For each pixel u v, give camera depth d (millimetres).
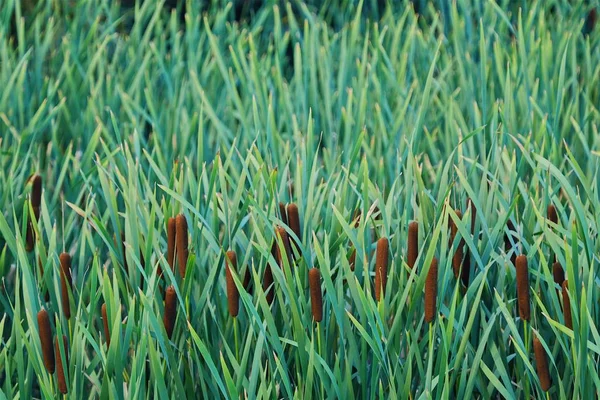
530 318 3455
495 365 3525
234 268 3391
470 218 3568
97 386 3404
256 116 4359
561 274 3473
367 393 3465
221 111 5086
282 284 3365
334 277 3566
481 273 3387
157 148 4238
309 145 3943
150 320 3289
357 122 4652
